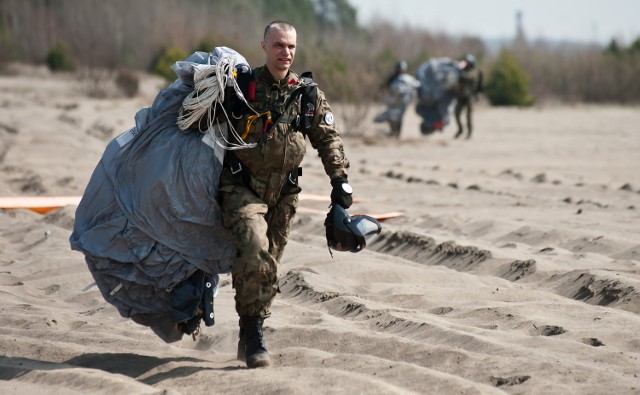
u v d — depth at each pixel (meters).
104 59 141.75
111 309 17.08
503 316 15.12
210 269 13.14
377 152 52.91
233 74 12.70
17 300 17.77
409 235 22.53
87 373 11.99
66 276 19.42
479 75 61.78
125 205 12.92
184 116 12.89
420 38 193.38
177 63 12.94
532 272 18.80
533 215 27.12
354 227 12.90
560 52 134.50
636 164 44.88
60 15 158.75
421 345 13.09
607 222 25.02
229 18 190.00
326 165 13.29
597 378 11.63
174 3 177.38
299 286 17.97
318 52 84.50
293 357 12.97
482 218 25.75
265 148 12.76
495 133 67.12
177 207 12.88
